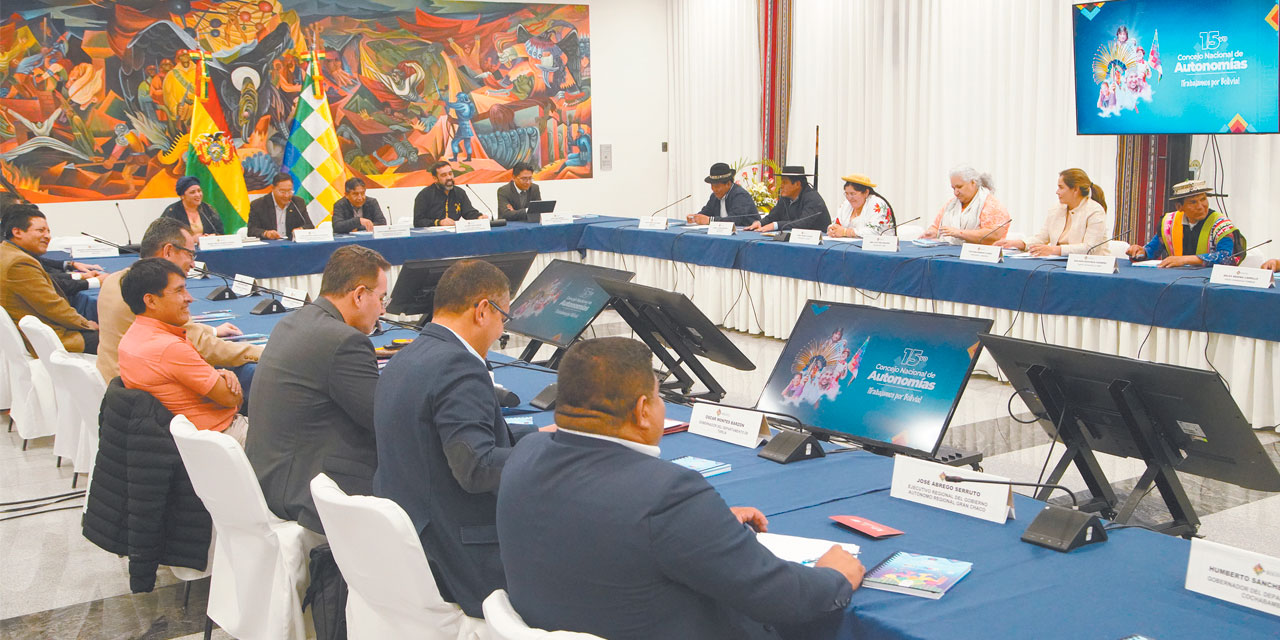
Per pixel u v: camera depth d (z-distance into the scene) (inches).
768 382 114.0
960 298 213.0
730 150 404.8
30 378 183.0
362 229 299.6
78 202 335.3
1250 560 63.6
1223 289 170.6
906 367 102.8
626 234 299.4
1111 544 75.1
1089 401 96.3
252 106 356.5
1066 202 223.5
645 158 434.3
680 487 60.9
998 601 65.4
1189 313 175.2
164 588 133.1
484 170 401.1
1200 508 146.6
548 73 408.2
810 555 73.6
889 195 346.0
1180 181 265.3
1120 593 66.3
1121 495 148.2
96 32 331.3
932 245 241.9
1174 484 93.6
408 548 75.0
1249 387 171.3
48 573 138.3
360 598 83.5
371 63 374.3
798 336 114.3
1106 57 257.9
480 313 91.6
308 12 361.4
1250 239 256.7
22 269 195.5
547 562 62.9
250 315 189.3
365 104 375.2
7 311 193.9
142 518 114.1
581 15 411.8
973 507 81.7
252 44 353.7
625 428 64.2
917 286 220.7
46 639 119.4
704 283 278.1
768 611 61.1
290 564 97.2
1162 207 269.6
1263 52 224.4
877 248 236.1
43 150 328.5
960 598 66.1
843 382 106.9
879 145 349.7
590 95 418.6
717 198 304.5
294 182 340.8
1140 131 253.8
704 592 60.9
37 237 202.1
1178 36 240.2
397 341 157.2
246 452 106.6
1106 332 189.6
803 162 378.0
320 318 105.2
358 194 304.0
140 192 343.6
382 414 89.1
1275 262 177.3
